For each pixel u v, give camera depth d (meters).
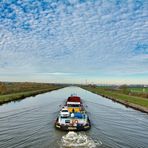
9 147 16.22
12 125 23.78
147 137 19.72
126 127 23.66
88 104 46.09
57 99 55.81
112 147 16.59
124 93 76.81
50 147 16.19
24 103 44.75
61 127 20.92
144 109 35.22
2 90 61.72
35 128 22.27
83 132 20.69
